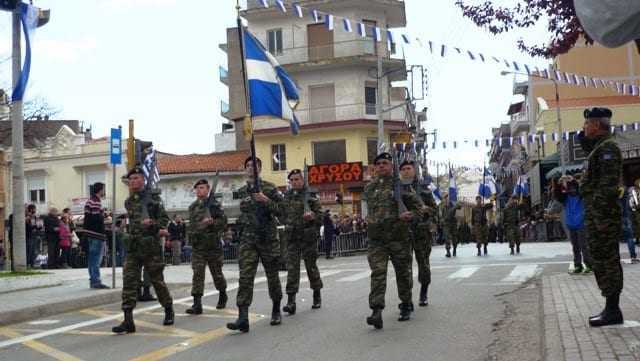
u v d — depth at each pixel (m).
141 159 13.54
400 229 8.85
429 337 8.01
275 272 9.26
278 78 11.91
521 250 25.05
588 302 9.34
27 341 8.81
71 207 45.97
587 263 13.12
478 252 23.02
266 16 42.53
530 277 14.02
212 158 44.66
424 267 10.48
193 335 8.71
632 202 21.25
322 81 42.09
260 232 9.09
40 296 12.37
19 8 12.98
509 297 11.12
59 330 9.61
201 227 10.85
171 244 24.61
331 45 41.59
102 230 13.51
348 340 8.00
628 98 43.91
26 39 13.23
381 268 8.70
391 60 41.34
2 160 33.53
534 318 9.06
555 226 35.25
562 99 46.34
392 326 8.78
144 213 9.21
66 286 14.15
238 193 9.40
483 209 23.30
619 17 4.94
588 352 6.18
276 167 42.78
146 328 9.40
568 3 9.44
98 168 45.88
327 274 16.92
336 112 41.66
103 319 10.48
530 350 7.17
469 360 6.84
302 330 8.75
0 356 7.94
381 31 13.77
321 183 39.91
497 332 8.20
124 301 9.10
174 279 15.77
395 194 8.79
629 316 7.89
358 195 39.72
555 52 10.10
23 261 14.97
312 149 42.09
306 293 12.63
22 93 14.97
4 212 33.03
